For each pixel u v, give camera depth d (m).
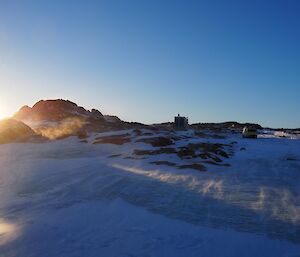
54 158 31.47
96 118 55.12
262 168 28.19
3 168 26.53
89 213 16.03
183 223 15.24
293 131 68.38
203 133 51.22
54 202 17.88
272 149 38.81
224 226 15.13
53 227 14.05
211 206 17.78
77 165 27.34
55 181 22.31
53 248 12.26
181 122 56.56
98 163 28.30
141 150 32.38
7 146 36.78
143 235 13.74
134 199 18.56
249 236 14.13
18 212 16.38
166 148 32.66
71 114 55.81
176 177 23.61
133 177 23.27
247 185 22.27
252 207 17.78
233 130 65.75
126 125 51.38
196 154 30.75
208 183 22.38
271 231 14.76
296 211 17.33
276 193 20.56
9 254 11.71
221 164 28.83
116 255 11.98
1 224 14.54
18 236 12.98
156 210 16.88
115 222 14.99
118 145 36.22
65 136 41.22
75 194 19.31
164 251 12.48
